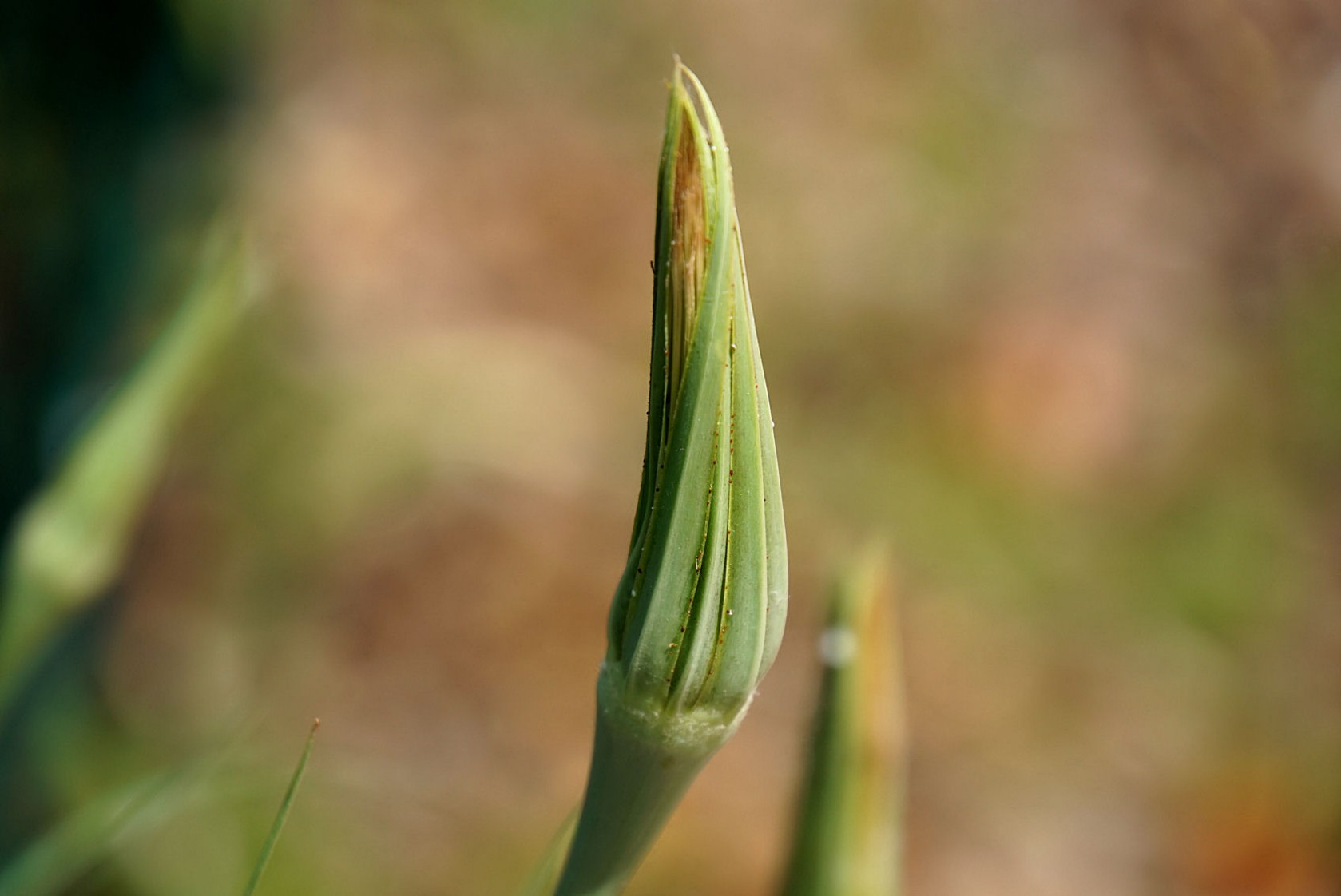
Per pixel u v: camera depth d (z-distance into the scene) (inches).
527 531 32.0
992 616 34.5
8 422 17.5
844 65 48.2
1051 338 41.2
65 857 10.9
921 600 34.2
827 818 10.6
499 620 30.7
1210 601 36.6
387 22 42.5
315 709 27.7
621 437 34.8
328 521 29.4
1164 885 31.1
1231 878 31.5
